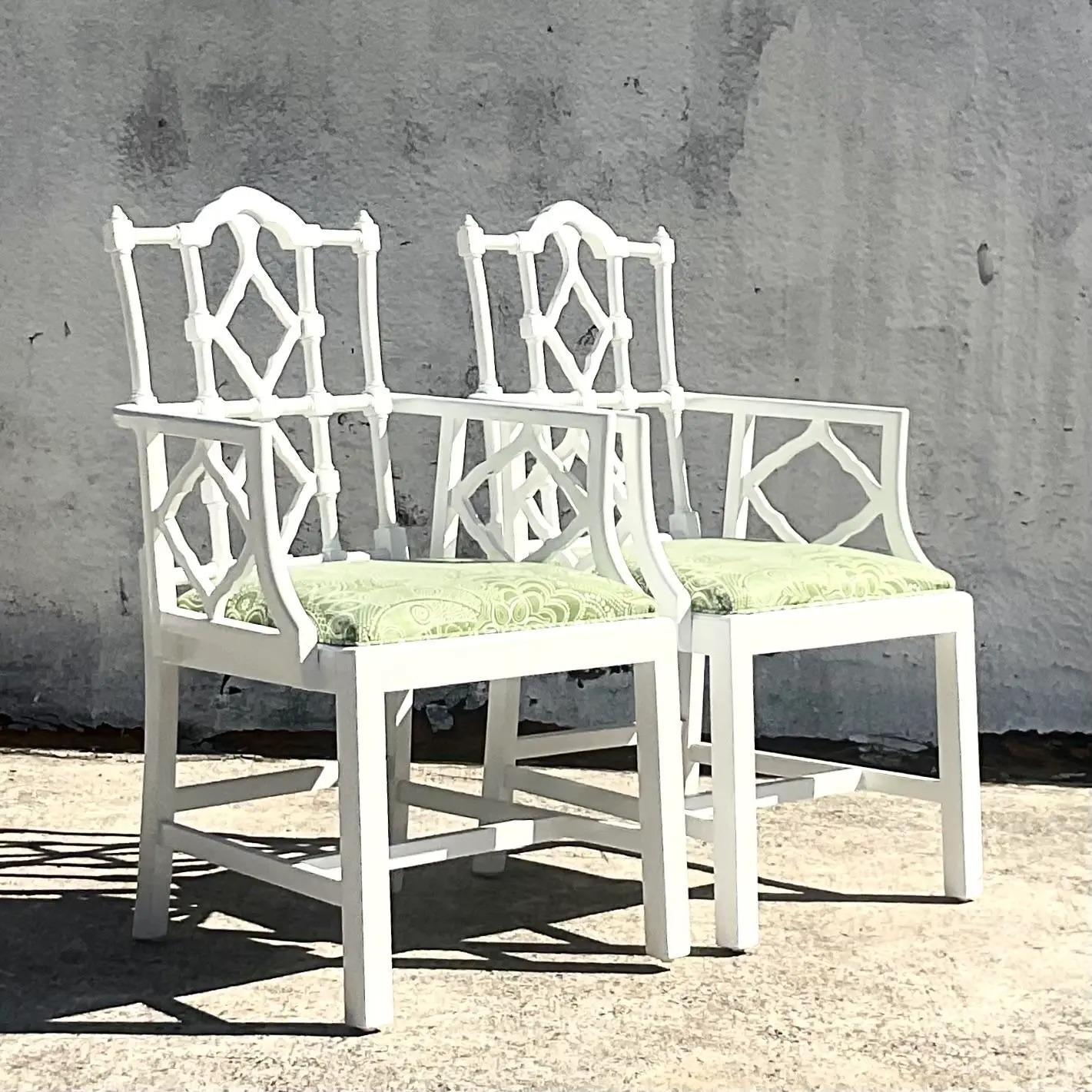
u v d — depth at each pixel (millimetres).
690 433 3896
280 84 3906
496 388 2713
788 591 2398
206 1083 1934
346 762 2066
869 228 3799
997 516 3811
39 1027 2109
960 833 2605
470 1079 1940
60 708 3988
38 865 2844
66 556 3965
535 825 2312
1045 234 3756
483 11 3865
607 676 3928
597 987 2242
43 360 3943
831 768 2684
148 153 3924
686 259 3871
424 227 3918
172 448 3947
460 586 2211
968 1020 2123
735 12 3801
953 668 2592
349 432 3939
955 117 3758
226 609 2299
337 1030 2096
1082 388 3764
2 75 3914
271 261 3938
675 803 2338
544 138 3885
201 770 3588
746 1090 1907
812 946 2406
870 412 2748
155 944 2438
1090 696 3805
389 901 2096
